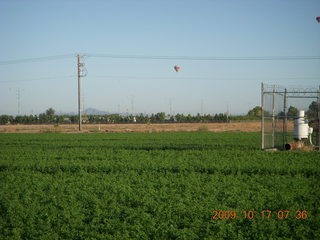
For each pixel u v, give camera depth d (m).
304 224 10.30
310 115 23.89
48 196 13.56
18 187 15.09
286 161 18.91
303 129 24.03
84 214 11.70
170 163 19.00
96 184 15.02
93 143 34.78
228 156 21.42
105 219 11.02
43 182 15.91
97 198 13.23
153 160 20.38
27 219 11.31
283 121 23.73
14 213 11.85
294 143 23.92
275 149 23.97
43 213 11.78
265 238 9.42
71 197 13.16
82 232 10.15
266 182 14.88
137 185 14.73
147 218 10.95
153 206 11.94
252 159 19.75
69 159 22.36
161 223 10.46
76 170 18.73
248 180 15.28
